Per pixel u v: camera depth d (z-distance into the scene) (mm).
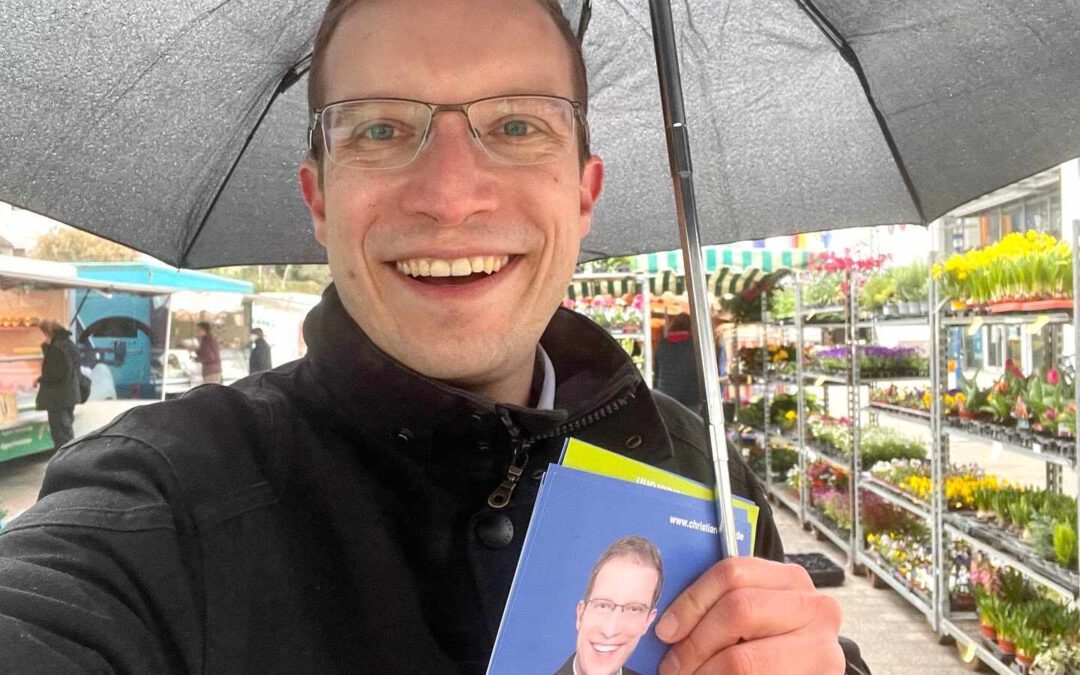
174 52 411
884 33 449
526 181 367
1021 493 1661
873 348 2424
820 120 510
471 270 365
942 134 470
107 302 4117
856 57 468
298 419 359
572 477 295
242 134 462
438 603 335
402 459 348
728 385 3533
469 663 329
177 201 456
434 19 361
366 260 361
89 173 414
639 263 2936
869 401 2439
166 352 4289
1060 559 1416
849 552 2330
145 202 442
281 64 449
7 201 393
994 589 1627
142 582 287
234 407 356
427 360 359
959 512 1775
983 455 4098
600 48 513
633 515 304
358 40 364
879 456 2346
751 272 3363
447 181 348
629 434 409
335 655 314
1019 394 1611
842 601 2072
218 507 318
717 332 3488
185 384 4824
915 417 2068
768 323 3271
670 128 375
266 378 391
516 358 390
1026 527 1563
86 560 280
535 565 290
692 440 489
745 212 549
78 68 388
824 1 442
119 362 4176
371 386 345
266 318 6172
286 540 326
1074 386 1447
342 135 363
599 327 442
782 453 3240
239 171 493
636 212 581
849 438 2389
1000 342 2736
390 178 355
